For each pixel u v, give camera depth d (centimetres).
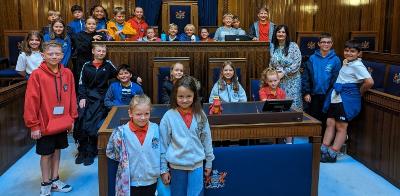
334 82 448
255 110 311
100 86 434
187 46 450
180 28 708
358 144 440
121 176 257
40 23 694
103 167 277
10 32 645
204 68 455
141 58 450
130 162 259
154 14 716
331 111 435
